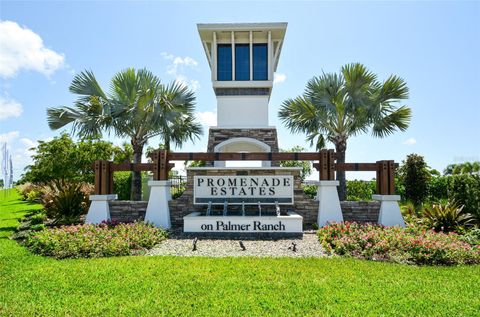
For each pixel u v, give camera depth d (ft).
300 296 15.49
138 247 25.20
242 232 30.78
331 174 34.65
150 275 18.47
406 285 17.12
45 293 15.93
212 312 13.79
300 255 23.67
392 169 34.37
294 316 13.47
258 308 14.16
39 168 63.21
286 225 30.68
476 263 21.89
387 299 15.21
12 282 17.49
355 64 47.55
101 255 23.35
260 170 35.70
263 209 35.24
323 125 53.16
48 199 45.55
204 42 47.75
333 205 34.12
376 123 50.06
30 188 69.87
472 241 26.86
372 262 21.57
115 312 13.82
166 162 35.24
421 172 53.11
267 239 29.19
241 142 45.52
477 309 14.23
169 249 25.48
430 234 26.99
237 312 13.76
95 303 14.75
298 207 35.17
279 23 44.98
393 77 46.91
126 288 16.47
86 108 45.39
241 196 34.60
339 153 51.62
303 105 51.52
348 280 17.79
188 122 52.65
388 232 26.94
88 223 33.58
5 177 72.59
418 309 14.20
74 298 15.29
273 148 43.70
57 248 24.07
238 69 47.01
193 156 35.58
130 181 57.06
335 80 49.57
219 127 44.37
